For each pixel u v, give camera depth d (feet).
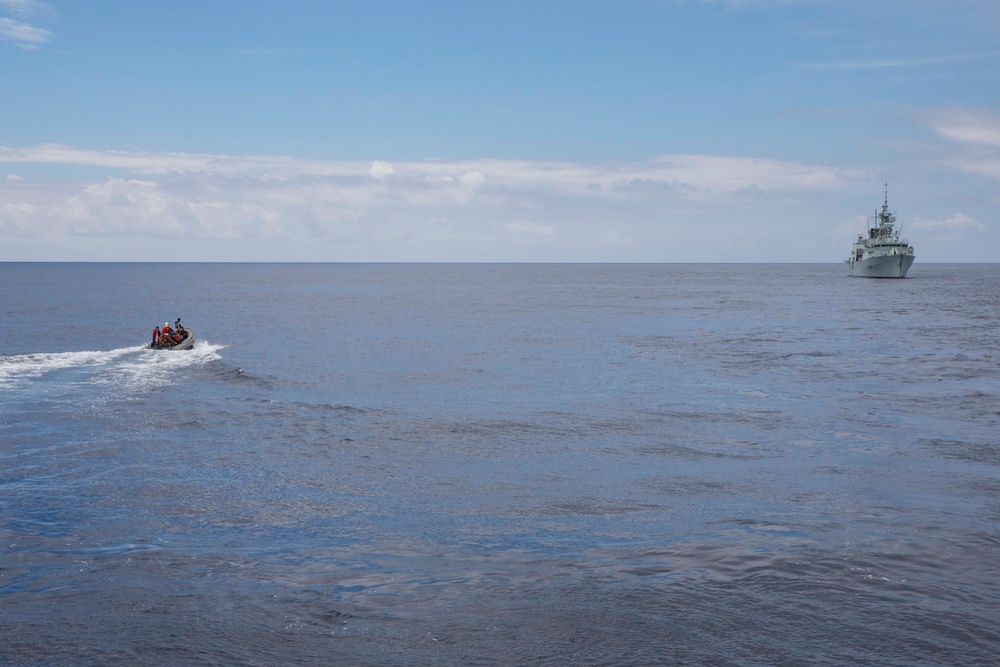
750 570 39.19
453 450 72.59
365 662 29.94
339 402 98.17
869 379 117.70
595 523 49.80
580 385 113.60
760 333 197.06
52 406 93.20
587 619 33.53
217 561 42.32
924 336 185.16
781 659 29.89
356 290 478.18
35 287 467.11
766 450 72.28
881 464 66.03
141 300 340.39
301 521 50.75
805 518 49.67
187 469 64.85
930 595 35.73
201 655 30.68
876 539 44.29
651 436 78.95
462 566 41.11
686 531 47.24
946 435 78.02
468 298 386.11
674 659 29.91
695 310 290.56
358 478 62.39
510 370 130.00
